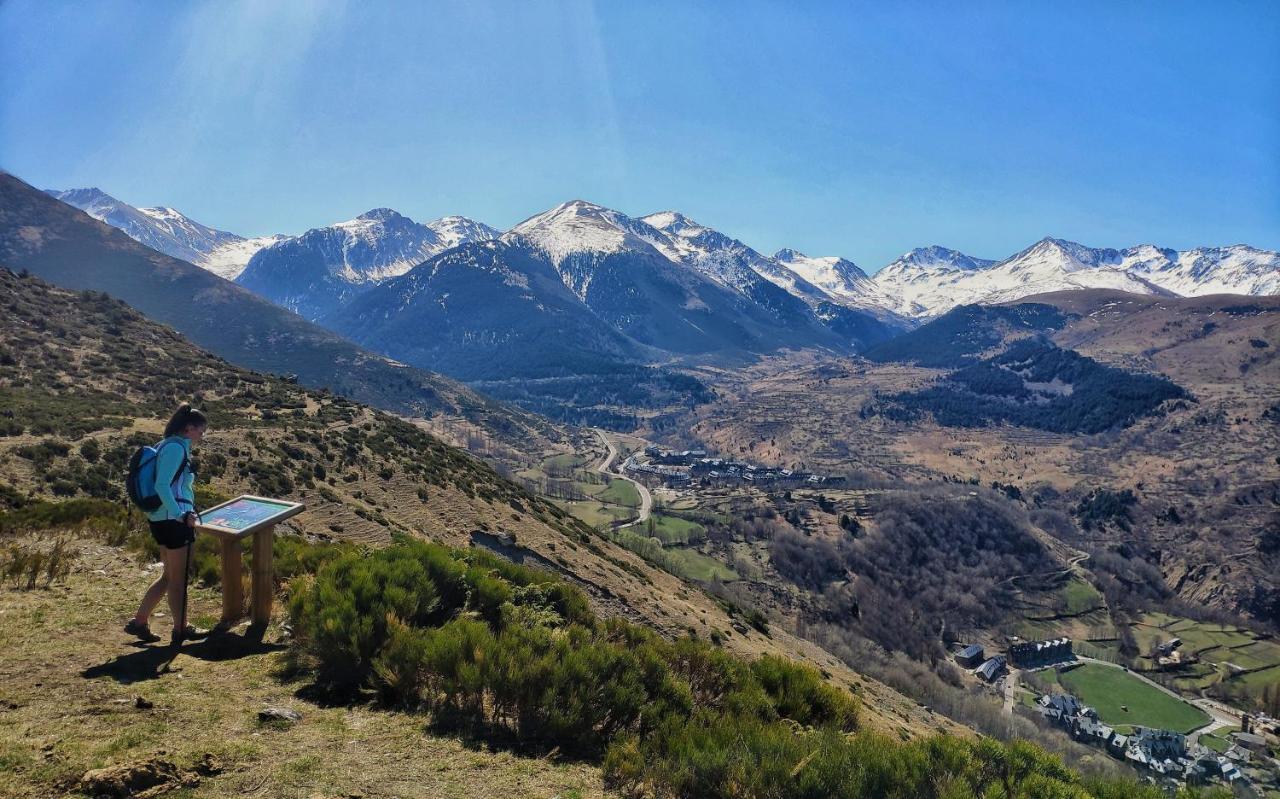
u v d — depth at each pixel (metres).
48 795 4.52
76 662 7.04
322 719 6.63
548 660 7.41
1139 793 6.84
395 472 49.12
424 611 9.37
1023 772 7.01
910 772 6.62
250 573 10.66
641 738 7.20
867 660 70.94
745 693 9.28
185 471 8.02
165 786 4.87
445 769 5.96
